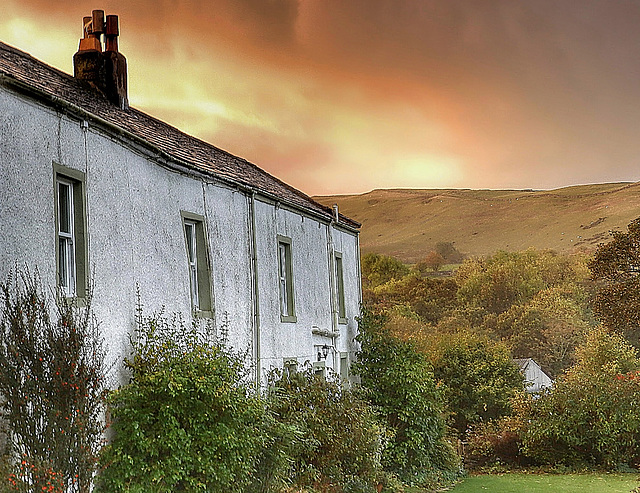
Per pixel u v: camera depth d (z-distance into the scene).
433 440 22.44
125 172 12.23
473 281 85.94
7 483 8.41
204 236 14.90
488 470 25.42
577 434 25.27
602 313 34.56
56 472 8.83
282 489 13.50
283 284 19.17
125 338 11.76
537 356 69.62
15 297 9.12
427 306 86.38
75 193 10.83
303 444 14.84
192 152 16.42
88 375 9.80
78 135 10.88
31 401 8.98
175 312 13.52
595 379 26.02
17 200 9.34
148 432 10.88
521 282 82.94
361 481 16.81
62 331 9.59
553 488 20.88
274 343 17.83
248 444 11.75
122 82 15.48
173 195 13.92
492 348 37.09
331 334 21.78
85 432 9.58
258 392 14.38
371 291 92.00
